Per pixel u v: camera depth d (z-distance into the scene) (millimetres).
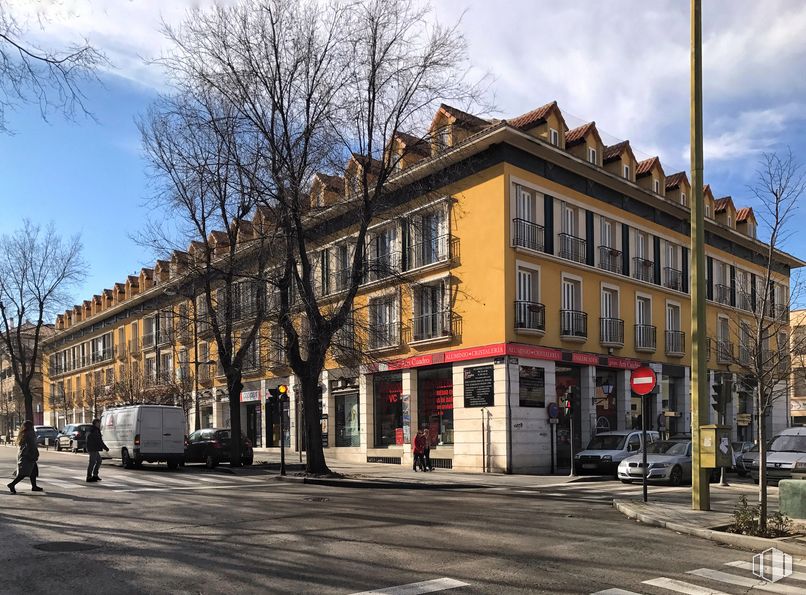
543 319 24109
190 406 37938
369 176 22828
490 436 22953
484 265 23703
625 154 29109
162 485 17516
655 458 19641
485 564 7656
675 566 7754
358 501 14211
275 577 6926
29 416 46219
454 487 18312
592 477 20906
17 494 14812
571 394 22203
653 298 30141
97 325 59844
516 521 11172
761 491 9625
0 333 46438
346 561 7703
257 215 24094
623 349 27938
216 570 7215
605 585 6781
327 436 30828
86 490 15867
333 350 23125
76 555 7949
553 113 25625
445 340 24766
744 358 30000
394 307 27172
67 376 66375
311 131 19688
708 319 33969
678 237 32219
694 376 12195
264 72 19484
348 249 27828
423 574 7129
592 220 27141
